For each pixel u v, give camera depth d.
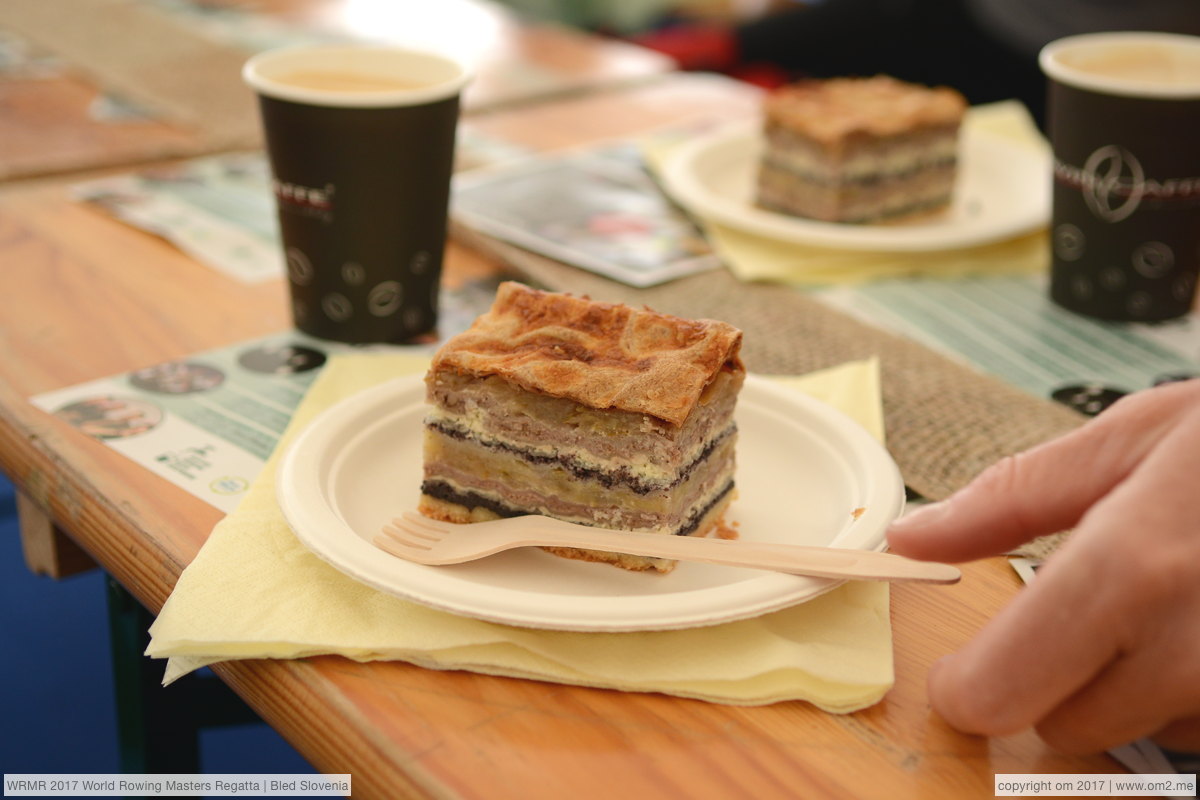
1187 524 0.46
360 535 0.55
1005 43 1.39
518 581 0.54
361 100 0.64
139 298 0.72
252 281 0.74
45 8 1.17
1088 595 0.46
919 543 0.51
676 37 1.68
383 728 0.49
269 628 0.51
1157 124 0.69
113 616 0.63
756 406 0.62
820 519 0.58
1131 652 0.46
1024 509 0.51
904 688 0.51
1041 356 0.70
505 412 0.56
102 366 0.66
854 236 0.77
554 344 0.57
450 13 1.22
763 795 0.48
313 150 0.65
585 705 0.50
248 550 0.54
